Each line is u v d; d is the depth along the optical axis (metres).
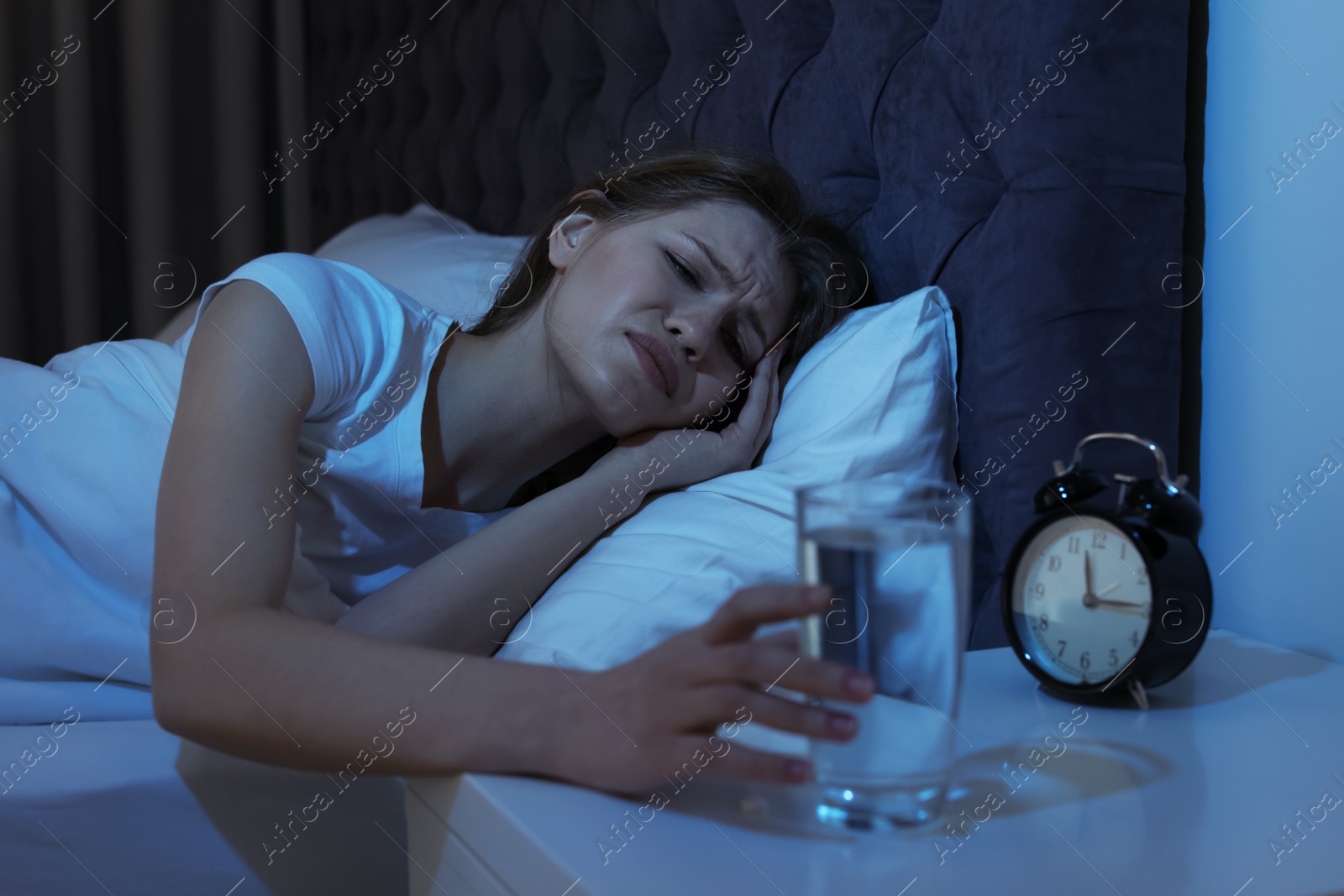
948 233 1.03
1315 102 0.83
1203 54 0.94
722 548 0.83
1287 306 0.86
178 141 2.92
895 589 0.47
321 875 0.84
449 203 2.29
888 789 0.48
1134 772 0.56
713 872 0.44
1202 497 0.96
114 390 0.97
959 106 1.02
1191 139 0.95
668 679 0.51
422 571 0.88
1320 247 0.83
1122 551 0.67
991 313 0.97
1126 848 0.47
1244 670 0.77
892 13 1.12
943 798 0.49
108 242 2.92
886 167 1.14
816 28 1.30
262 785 0.79
